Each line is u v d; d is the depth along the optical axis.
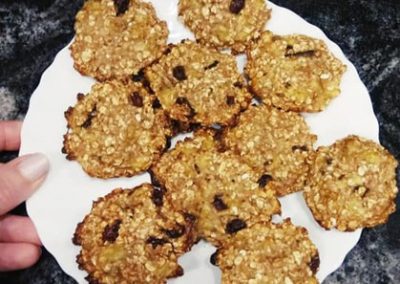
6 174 0.26
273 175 0.26
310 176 0.26
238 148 0.26
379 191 0.26
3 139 0.29
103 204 0.26
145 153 0.27
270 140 0.26
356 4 0.31
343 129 0.27
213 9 0.27
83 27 0.27
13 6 0.31
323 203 0.26
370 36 0.31
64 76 0.27
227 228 0.26
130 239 0.26
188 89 0.27
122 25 0.27
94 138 0.27
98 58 0.27
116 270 0.26
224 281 0.25
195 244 0.26
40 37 0.31
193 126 0.27
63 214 0.27
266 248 0.25
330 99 0.27
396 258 0.29
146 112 0.27
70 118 0.27
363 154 0.26
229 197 0.26
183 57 0.27
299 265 0.25
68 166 0.27
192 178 0.26
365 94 0.27
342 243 0.26
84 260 0.26
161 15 0.28
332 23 0.31
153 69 0.27
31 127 0.27
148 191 0.26
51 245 0.27
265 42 0.27
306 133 0.27
